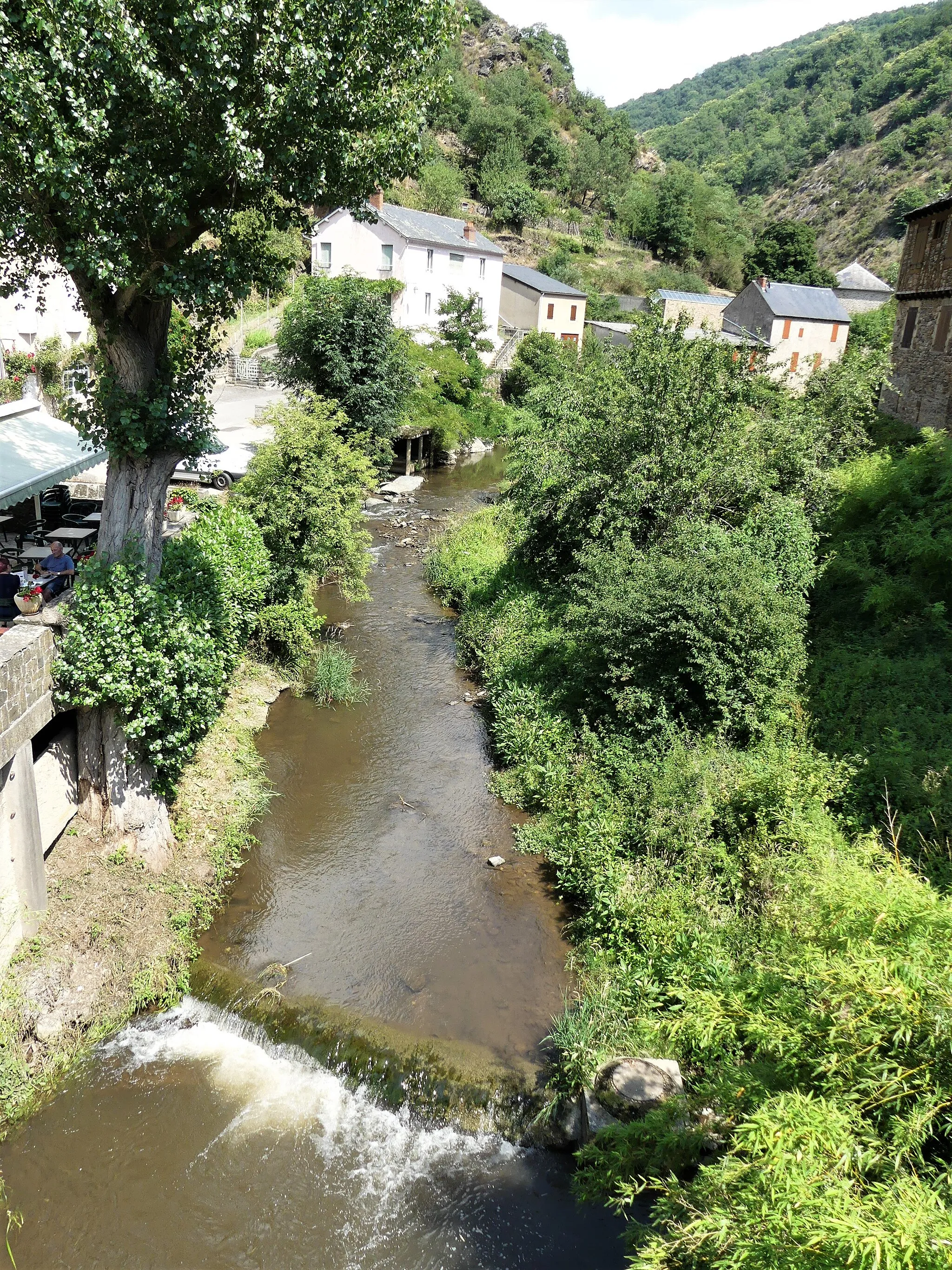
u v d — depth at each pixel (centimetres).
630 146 10625
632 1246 657
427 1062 905
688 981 907
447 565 2453
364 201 1095
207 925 1090
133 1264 720
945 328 2341
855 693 1310
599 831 1187
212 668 1130
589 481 1798
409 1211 769
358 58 973
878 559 1673
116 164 877
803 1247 433
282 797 1394
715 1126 715
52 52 784
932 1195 438
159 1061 906
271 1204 772
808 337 4888
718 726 1274
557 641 1695
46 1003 905
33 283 2675
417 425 3728
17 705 884
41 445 1472
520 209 8069
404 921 1126
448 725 1669
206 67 848
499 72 9825
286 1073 905
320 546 1831
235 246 1021
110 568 1030
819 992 588
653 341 1769
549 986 1024
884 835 1014
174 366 1125
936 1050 513
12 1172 789
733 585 1323
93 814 1091
